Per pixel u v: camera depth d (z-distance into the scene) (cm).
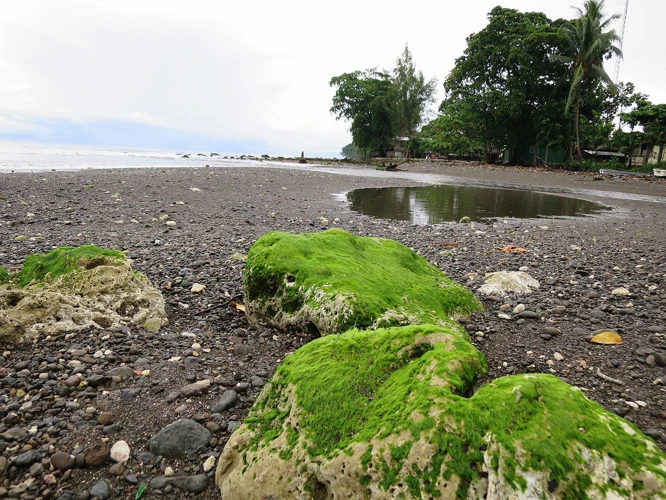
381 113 6838
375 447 200
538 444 175
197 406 323
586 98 4072
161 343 425
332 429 225
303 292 427
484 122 4519
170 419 307
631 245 966
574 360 404
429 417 198
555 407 189
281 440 235
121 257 521
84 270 487
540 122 4216
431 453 188
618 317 505
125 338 425
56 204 1245
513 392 197
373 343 276
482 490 178
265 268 455
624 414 316
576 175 3559
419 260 607
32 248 768
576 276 685
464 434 189
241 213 1295
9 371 357
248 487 225
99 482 250
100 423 300
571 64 3934
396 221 1311
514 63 4172
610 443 175
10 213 1085
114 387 345
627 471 166
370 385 244
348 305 387
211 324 481
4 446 272
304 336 430
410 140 6644
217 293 575
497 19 4372
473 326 479
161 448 274
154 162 3825
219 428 299
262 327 461
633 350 419
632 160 4447
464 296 530
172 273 652
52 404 318
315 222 1211
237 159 5744
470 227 1232
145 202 1386
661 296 577
